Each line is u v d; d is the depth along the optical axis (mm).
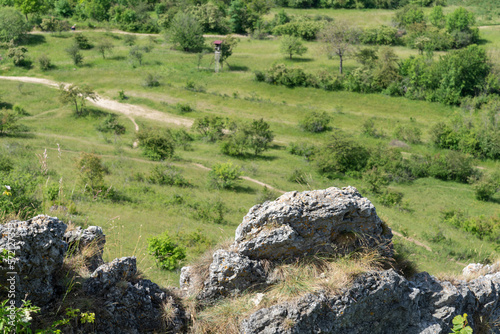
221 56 86500
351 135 66250
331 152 54375
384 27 106562
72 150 49344
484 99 76938
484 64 80562
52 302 8688
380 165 55031
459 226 40094
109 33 102000
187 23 94625
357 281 9367
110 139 58062
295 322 8852
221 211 33750
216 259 10016
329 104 77562
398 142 64812
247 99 76438
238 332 9227
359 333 9359
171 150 52094
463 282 11148
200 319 9656
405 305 9664
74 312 8547
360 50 91125
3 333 6785
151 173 42156
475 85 79875
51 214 19625
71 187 32531
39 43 93812
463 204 48188
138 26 107188
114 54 91812
